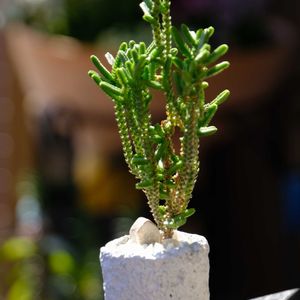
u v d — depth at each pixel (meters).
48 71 2.62
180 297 0.93
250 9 2.69
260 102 2.75
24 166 3.34
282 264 3.10
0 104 3.25
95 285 2.92
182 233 0.99
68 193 3.32
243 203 3.13
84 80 2.56
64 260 2.90
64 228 3.20
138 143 0.97
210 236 3.19
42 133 3.31
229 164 3.13
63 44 2.60
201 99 0.92
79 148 3.28
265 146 2.99
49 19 2.76
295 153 3.01
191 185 0.96
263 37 2.64
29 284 2.87
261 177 3.07
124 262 0.93
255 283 3.15
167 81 0.94
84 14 2.73
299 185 3.02
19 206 3.42
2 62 3.20
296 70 2.91
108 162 3.15
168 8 0.95
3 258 2.89
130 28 2.71
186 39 0.93
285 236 3.08
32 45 2.62
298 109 2.93
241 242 3.17
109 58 1.00
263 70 2.60
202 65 0.88
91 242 3.09
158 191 0.97
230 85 2.56
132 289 0.93
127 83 0.94
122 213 3.10
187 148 0.93
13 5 2.86
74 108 2.71
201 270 0.94
